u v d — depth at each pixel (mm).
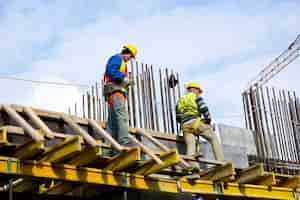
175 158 8852
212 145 11102
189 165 10047
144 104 13078
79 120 9383
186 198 11383
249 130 14750
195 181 10023
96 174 8578
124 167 8750
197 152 11148
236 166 12805
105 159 8844
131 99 13000
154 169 9047
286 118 15984
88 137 8359
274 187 11672
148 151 9102
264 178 11453
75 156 8414
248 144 14523
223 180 10398
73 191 10555
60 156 7957
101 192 10383
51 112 9102
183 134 11219
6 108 8102
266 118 15195
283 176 12078
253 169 10805
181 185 9766
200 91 11656
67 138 8023
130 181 8984
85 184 9562
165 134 11367
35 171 7840
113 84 9461
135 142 9273
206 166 11797
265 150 14750
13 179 8641
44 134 7773
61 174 8133
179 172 10305
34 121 8156
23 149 7809
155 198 10758
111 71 9438
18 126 8469
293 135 15953
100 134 8969
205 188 10133
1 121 8289
